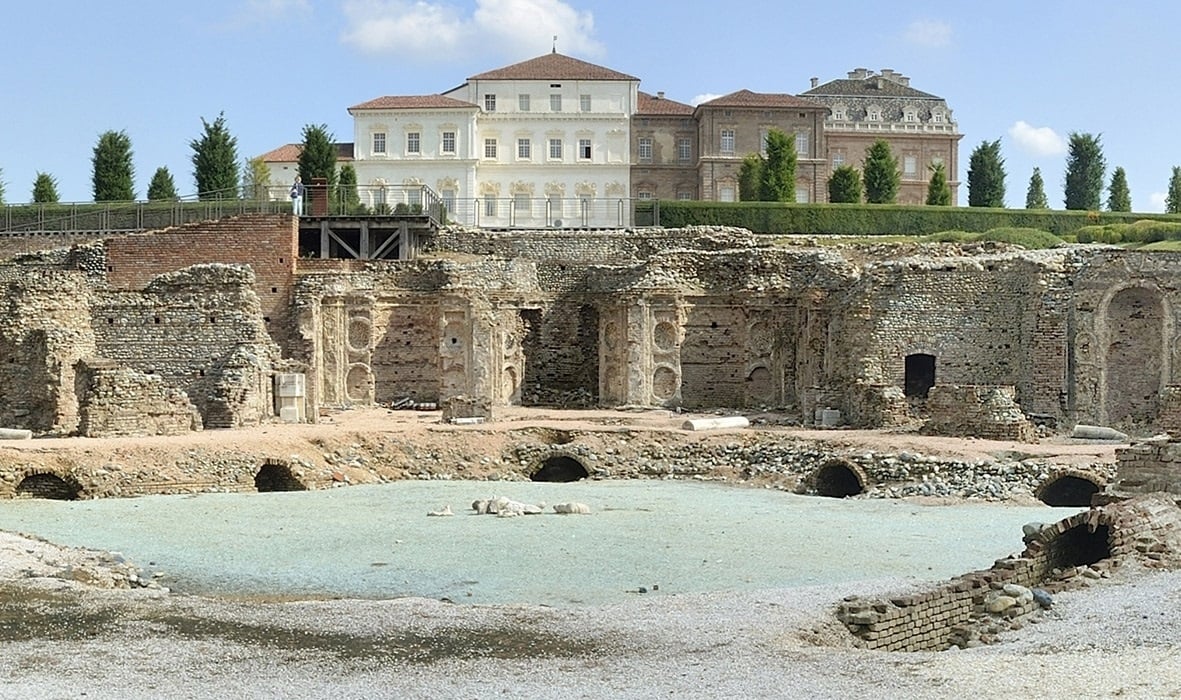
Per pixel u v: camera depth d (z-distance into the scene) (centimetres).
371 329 7538
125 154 11900
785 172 12044
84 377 5725
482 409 6303
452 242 8462
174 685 2147
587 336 7919
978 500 4725
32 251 8450
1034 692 2061
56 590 2894
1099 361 6419
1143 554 3042
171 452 5088
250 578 3291
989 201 13850
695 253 7656
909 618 2562
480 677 2192
